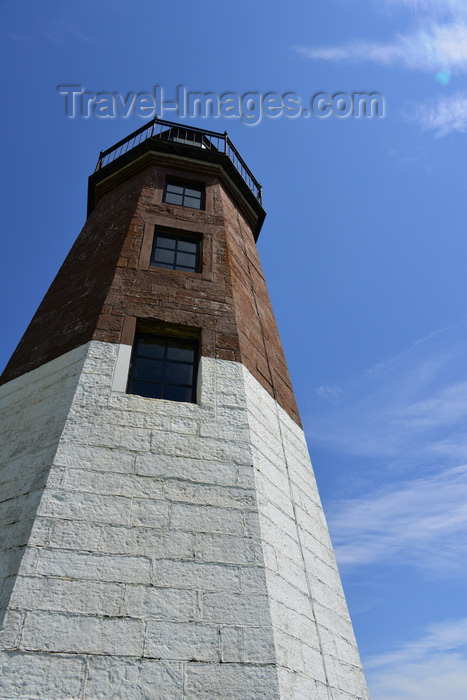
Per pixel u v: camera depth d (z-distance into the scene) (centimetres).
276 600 640
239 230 1370
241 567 639
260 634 589
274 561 682
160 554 623
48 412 778
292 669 597
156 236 1166
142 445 726
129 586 587
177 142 1521
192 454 738
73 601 560
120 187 1447
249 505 705
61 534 608
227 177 1496
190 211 1269
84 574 582
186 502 681
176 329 934
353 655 742
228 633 580
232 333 962
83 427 725
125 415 758
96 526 626
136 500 664
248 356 960
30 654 515
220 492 707
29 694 492
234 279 1109
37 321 1048
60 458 680
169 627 568
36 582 563
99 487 663
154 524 648
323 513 904
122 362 838
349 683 694
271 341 1123
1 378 943
